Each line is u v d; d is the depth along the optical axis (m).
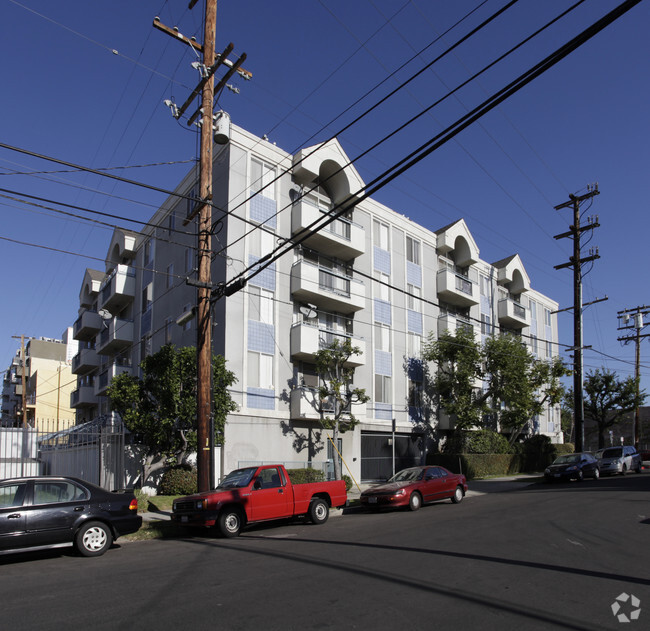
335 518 16.00
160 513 16.06
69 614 6.34
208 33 15.30
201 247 15.08
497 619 5.88
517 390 30.30
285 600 6.70
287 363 23.39
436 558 9.00
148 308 29.03
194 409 18.23
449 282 32.09
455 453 28.81
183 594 7.09
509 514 14.48
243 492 12.84
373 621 5.85
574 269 31.20
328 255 26.42
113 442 18.25
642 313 45.44
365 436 26.78
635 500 16.69
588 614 6.02
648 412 69.25
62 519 10.13
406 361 29.48
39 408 53.78
